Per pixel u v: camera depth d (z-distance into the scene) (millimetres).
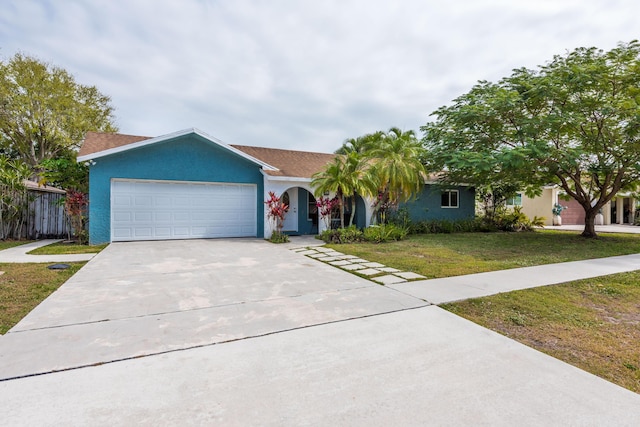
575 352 3139
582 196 13156
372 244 10555
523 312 4203
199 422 2018
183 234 11625
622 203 22750
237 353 2951
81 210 10406
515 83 10836
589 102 10195
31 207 11945
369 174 11430
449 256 8391
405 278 5914
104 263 7043
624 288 5312
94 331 3398
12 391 2311
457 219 16406
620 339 3441
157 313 3967
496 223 16156
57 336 3260
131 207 10891
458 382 2527
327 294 4867
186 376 2549
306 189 13414
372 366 2752
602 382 2574
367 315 3979
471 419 2086
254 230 12711
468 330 3576
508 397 2340
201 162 11703
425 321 3814
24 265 6711
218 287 5199
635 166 10102
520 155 9430
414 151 12203
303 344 3156
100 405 2174
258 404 2211
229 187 12289
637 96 9570
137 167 10797
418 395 2346
